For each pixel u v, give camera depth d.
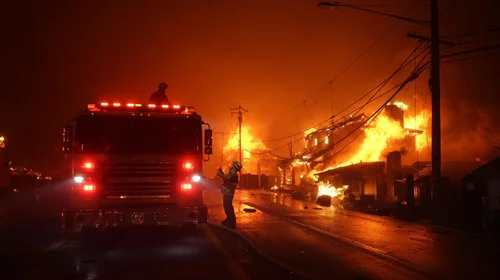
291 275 8.00
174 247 11.01
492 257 9.59
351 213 19.50
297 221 15.74
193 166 11.06
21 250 10.56
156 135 11.04
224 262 9.28
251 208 20.95
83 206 10.55
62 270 8.46
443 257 9.55
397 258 9.36
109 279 7.79
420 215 19.17
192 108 11.47
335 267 8.48
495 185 18.38
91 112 10.88
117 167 10.76
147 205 10.77
